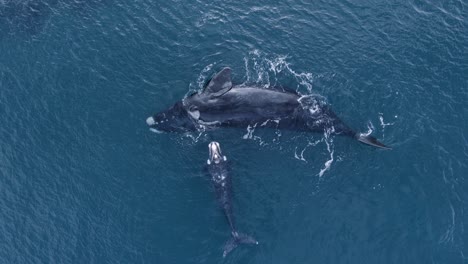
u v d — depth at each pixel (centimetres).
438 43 4784
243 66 4469
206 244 3731
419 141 4128
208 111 4044
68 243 3784
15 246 3762
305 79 4406
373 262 3634
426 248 3672
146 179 4003
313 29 4819
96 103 4325
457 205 3850
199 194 3922
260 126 4106
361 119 4231
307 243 3716
